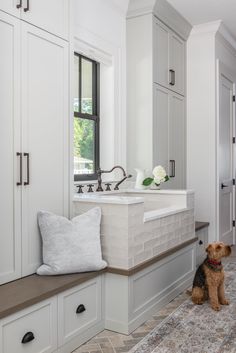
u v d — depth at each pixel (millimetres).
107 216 2371
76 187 3127
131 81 3752
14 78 2080
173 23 4008
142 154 3705
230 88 4887
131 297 2340
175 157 4168
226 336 2252
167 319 2510
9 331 1717
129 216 2305
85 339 2205
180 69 4285
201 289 2770
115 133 3615
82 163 3365
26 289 1939
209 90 4316
